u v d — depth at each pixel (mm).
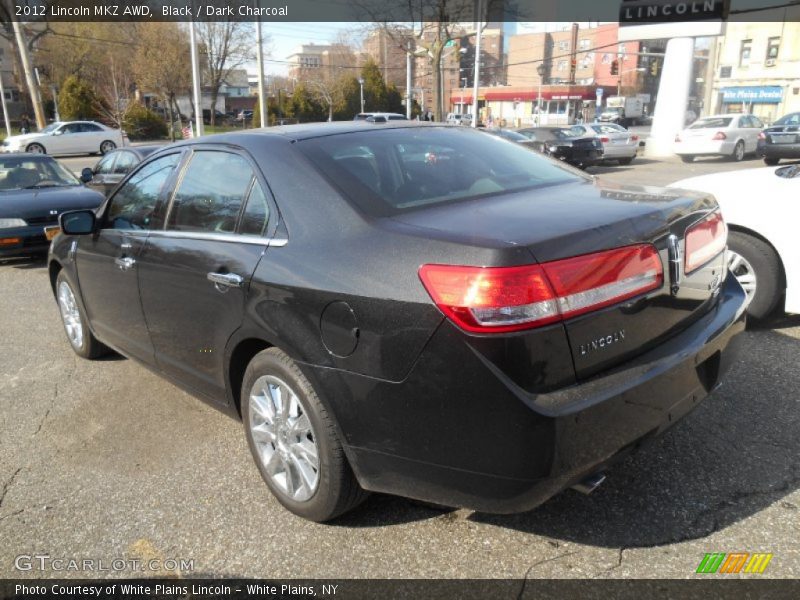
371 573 2459
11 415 3959
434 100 31547
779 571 2361
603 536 2594
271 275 2641
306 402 2553
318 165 2773
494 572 2428
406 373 2217
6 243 7801
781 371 3998
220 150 3252
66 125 29422
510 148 3496
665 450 3178
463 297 2088
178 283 3217
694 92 61656
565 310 2115
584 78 82062
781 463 3037
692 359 2480
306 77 64688
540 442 2070
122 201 3926
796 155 18438
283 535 2709
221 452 3418
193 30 22812
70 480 3199
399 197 2662
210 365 3156
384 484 2426
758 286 4551
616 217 2375
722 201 4664
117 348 4145
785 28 44375
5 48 57500
